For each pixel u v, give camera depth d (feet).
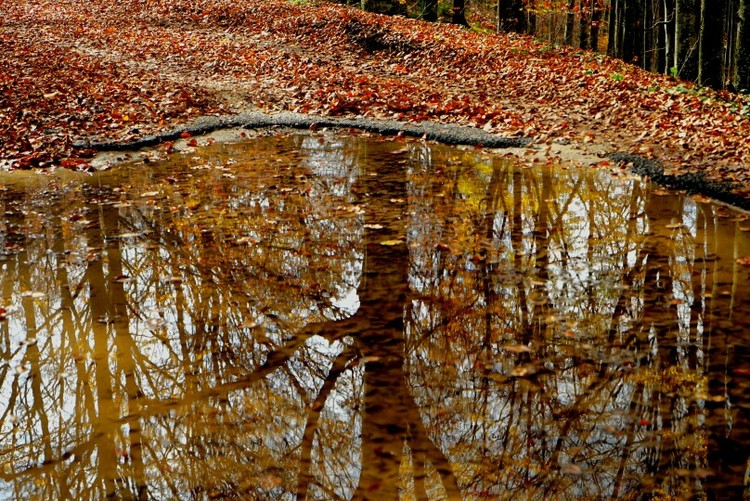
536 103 40.73
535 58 57.31
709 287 16.47
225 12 70.38
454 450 10.34
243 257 18.69
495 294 16.21
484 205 23.38
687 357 13.14
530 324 14.64
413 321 14.87
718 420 11.02
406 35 60.49
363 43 59.88
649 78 50.75
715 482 9.52
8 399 11.93
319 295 16.24
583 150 30.14
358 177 26.94
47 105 36.37
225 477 9.84
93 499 9.45
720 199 23.70
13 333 14.25
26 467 10.18
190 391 12.17
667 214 22.36
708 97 42.37
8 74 42.24
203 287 16.70
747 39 47.65
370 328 14.58
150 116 36.37
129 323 14.78
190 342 13.97
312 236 20.31
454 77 49.65
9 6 73.46
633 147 30.04
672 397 11.72
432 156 30.42
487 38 65.51
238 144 32.83
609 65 57.67
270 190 25.16
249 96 41.52
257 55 54.65
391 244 19.54
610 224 21.42
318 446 10.50
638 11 77.71
